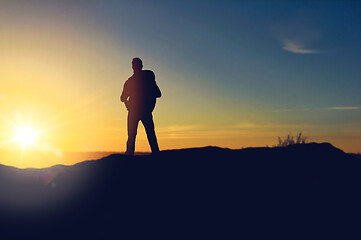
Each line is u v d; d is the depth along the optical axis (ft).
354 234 26.17
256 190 30.12
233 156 34.88
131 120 40.37
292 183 31.14
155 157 34.88
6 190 30.17
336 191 30.55
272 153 35.60
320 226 26.73
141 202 28.86
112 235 25.80
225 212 27.68
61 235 25.96
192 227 26.32
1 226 26.58
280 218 27.27
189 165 33.24
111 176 32.04
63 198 29.45
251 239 25.29
